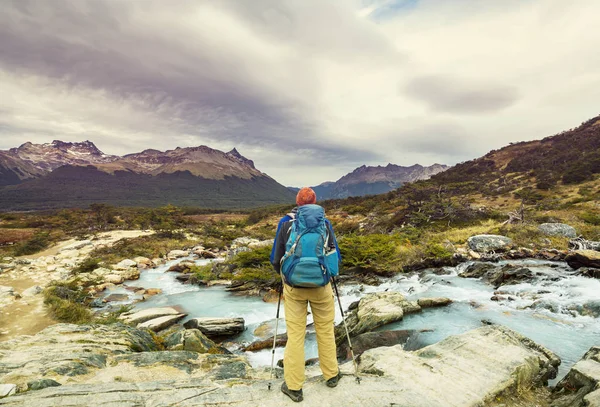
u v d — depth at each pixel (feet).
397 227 144.46
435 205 153.69
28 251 118.11
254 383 12.06
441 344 19.06
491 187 259.19
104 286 73.82
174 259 119.34
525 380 16.07
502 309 38.81
